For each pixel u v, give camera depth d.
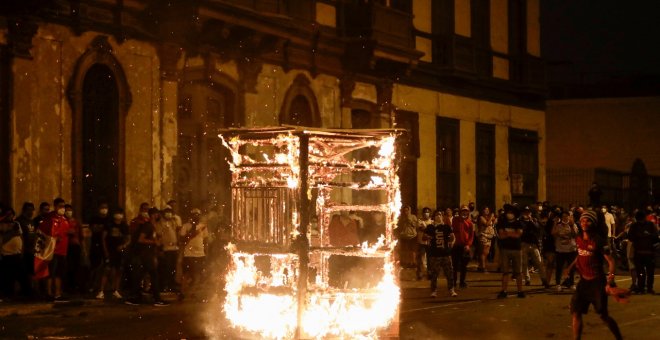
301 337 11.34
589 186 45.53
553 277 27.58
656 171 50.41
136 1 22.61
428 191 33.28
